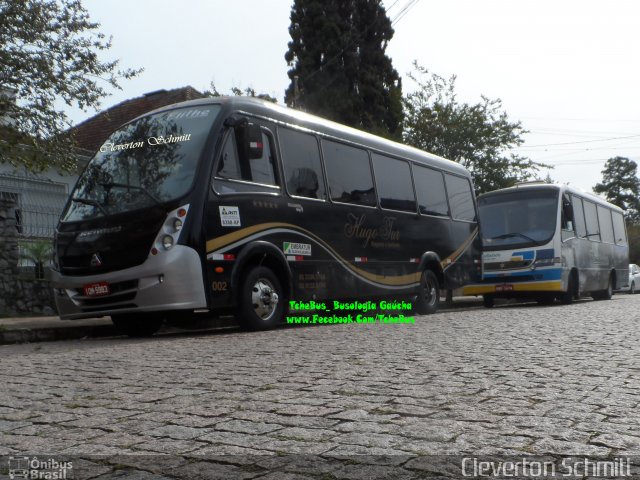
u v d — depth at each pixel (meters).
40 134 13.63
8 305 13.53
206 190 9.06
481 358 6.25
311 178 11.12
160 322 11.02
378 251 12.59
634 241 69.06
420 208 14.19
